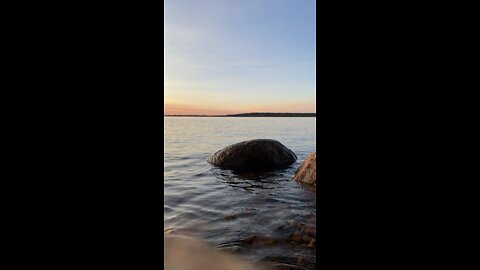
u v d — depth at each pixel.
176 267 2.67
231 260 2.81
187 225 3.81
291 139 21.27
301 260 2.79
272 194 5.57
